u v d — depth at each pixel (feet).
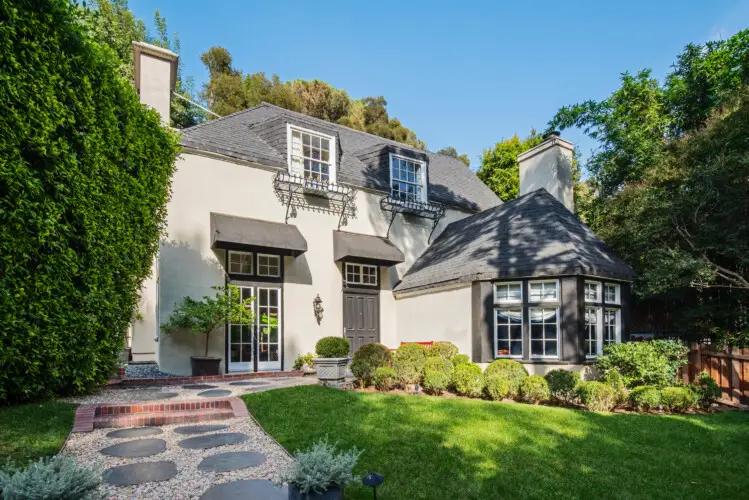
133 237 31.14
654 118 60.80
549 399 33.01
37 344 22.94
